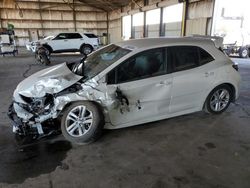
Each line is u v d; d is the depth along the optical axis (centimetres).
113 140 298
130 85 287
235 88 376
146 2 1711
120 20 2236
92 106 277
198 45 337
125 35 2173
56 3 2289
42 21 2302
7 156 259
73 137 282
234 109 412
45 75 308
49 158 256
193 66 330
